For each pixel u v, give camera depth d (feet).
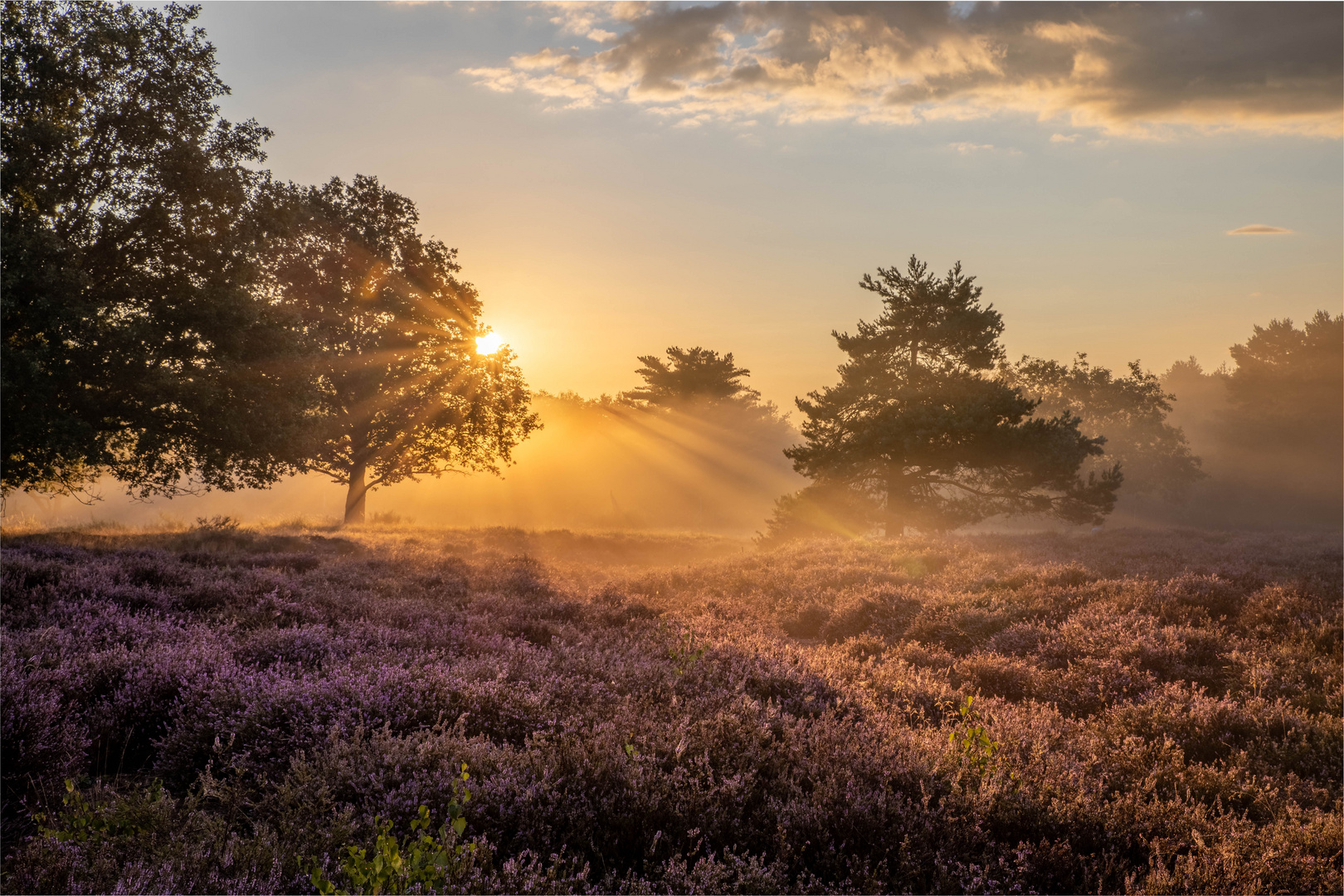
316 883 8.83
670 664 23.26
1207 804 15.53
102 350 55.57
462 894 9.37
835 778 13.79
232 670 17.90
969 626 32.81
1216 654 26.37
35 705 14.14
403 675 17.89
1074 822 13.24
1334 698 21.03
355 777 12.64
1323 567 45.44
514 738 16.22
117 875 9.48
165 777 14.29
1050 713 21.09
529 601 36.88
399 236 120.88
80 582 28.27
